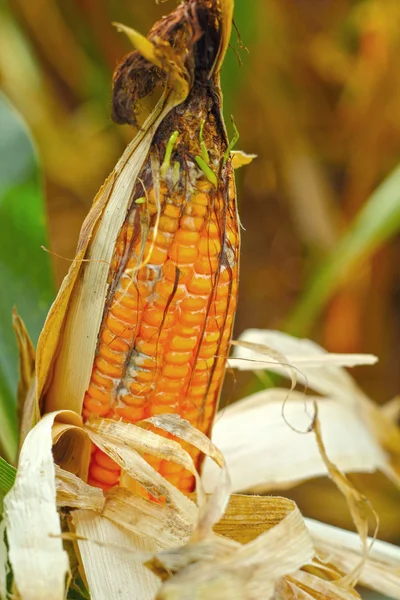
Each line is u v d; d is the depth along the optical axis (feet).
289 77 5.01
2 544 2.11
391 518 3.92
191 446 2.26
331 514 4.00
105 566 2.12
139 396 2.20
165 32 2.09
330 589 2.19
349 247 3.40
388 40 4.79
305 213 4.87
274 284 5.38
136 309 2.16
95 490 2.17
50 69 5.55
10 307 2.72
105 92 4.84
